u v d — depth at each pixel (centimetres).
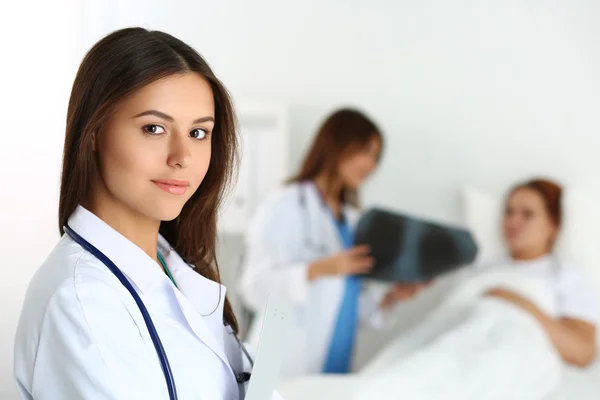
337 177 269
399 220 275
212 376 78
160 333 75
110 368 68
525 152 308
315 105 313
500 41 308
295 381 205
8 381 170
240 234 289
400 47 312
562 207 270
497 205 288
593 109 303
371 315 278
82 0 197
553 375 228
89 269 72
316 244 265
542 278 262
